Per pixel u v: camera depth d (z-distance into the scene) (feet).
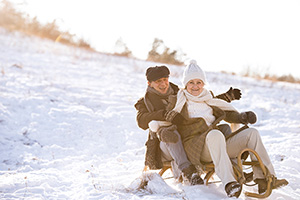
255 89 51.34
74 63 53.98
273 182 15.03
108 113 31.86
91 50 72.38
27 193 16.48
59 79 41.47
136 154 24.64
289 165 21.20
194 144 15.92
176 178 16.94
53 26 75.51
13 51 55.11
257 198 15.48
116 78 47.44
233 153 15.98
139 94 39.24
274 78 71.36
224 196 15.19
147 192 16.08
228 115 16.60
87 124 29.09
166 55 72.08
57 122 28.99
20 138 26.07
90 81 43.21
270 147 24.54
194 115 16.26
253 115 15.85
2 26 74.69
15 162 22.31
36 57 53.47
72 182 18.42
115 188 16.70
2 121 27.78
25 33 73.00
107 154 24.91
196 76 16.22
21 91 34.53
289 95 49.39
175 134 15.96
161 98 17.65
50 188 17.33
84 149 25.38
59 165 22.09
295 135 27.89
